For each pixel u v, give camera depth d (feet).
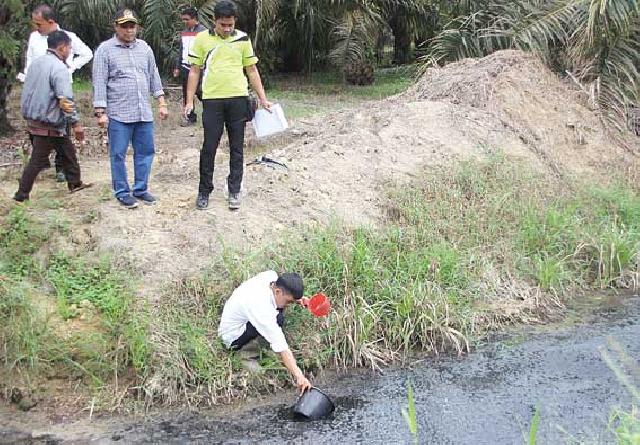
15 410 17.78
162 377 18.25
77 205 24.08
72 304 19.77
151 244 21.79
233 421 17.44
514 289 24.03
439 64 43.14
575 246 26.37
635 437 12.95
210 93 22.44
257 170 26.78
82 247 21.65
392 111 32.83
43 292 20.21
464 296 22.86
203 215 23.31
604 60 37.93
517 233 26.35
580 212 28.60
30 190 24.18
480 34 42.32
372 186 27.14
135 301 19.80
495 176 29.12
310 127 36.37
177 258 21.35
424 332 21.08
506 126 32.68
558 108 35.19
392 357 20.48
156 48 55.72
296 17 61.52
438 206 26.66
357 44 60.54
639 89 38.29
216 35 22.56
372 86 60.80
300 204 24.97
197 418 17.56
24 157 29.09
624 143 35.35
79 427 17.16
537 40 38.73
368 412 17.78
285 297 18.63
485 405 18.03
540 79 36.40
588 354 20.63
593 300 24.47
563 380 19.21
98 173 29.68
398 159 29.04
